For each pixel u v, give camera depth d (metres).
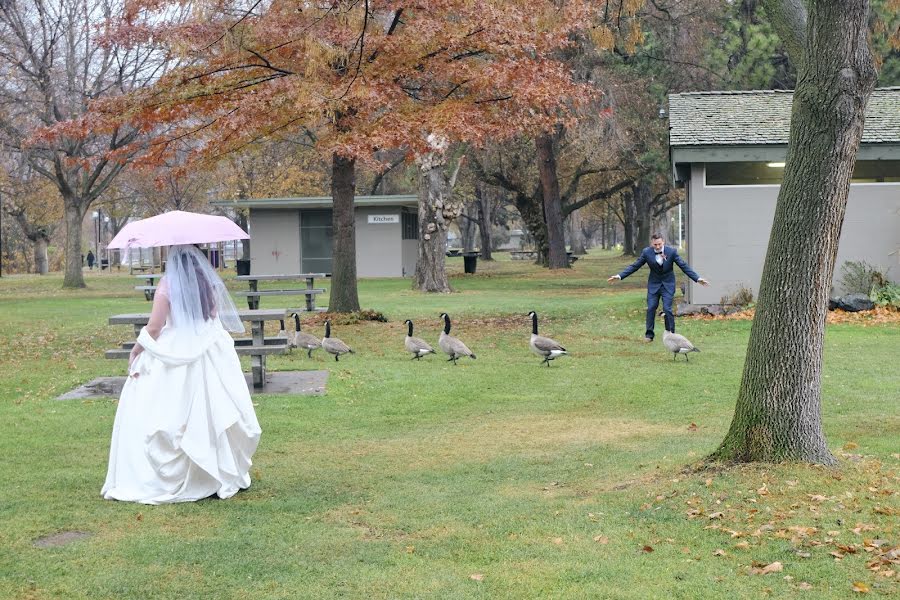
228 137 19.02
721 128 20.52
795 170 6.81
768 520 6.02
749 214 20.36
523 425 10.35
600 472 7.90
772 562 5.37
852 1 6.55
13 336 19.19
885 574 5.09
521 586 5.13
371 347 16.56
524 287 32.72
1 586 5.13
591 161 40.44
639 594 4.97
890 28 26.48
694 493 6.66
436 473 8.04
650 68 36.06
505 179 45.78
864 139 19.69
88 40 31.56
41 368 14.44
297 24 17.38
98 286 40.12
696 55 36.19
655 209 70.19
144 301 29.28
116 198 54.53
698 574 5.24
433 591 5.09
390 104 18.11
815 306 6.94
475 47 18.73
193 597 5.03
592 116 35.19
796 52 7.10
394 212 42.31
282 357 15.26
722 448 7.39
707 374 13.38
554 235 44.16
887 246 20.14
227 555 5.70
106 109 18.69
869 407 10.68
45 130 18.78
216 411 6.99
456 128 17.84
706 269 20.58
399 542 5.99
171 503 6.89
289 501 7.01
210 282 7.12
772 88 35.88
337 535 6.13
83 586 5.16
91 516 6.50
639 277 38.91
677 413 10.88
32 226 63.97
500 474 7.98
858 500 6.28
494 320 20.55
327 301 27.59
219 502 6.96
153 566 5.48
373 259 42.53
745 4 35.75
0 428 9.73
